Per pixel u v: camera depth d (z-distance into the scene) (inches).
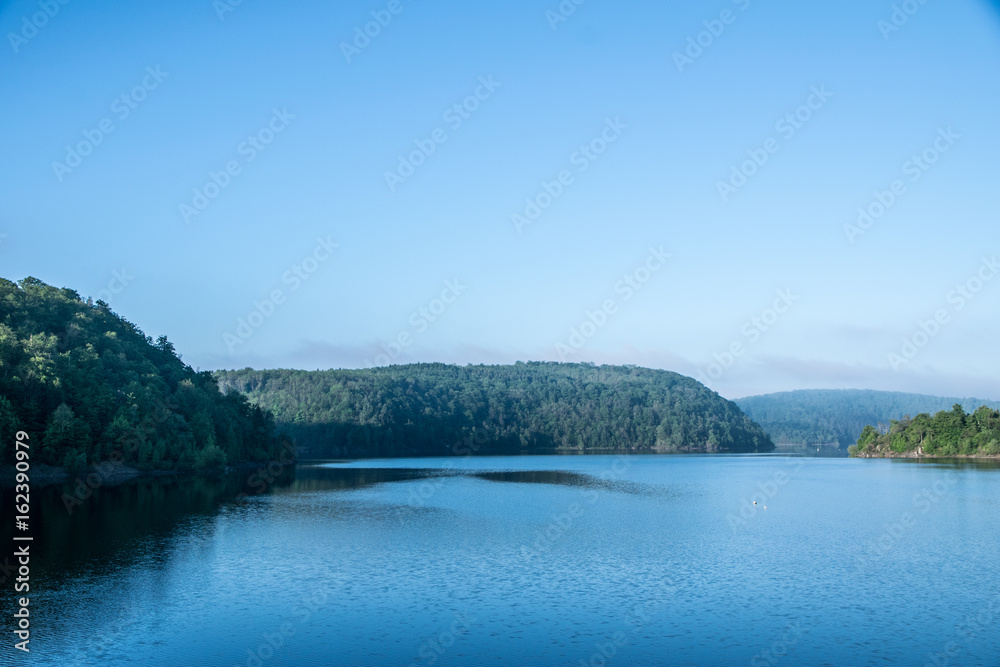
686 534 2844.5
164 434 5876.0
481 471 7096.5
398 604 1781.5
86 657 1414.9
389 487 5017.2
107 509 3494.1
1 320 5684.1
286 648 1469.0
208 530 2866.6
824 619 1684.3
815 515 3486.7
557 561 2293.3
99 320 6860.2
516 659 1424.7
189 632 1563.7
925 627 1631.4
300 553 2389.3
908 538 2775.6
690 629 1609.3
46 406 5059.1
